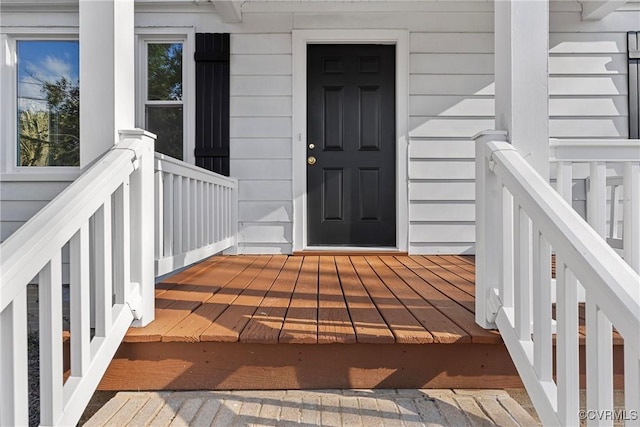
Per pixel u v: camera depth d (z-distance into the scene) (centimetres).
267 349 153
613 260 98
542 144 157
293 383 153
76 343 125
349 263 339
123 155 150
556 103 381
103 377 152
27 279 103
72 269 125
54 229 112
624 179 188
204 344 153
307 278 272
